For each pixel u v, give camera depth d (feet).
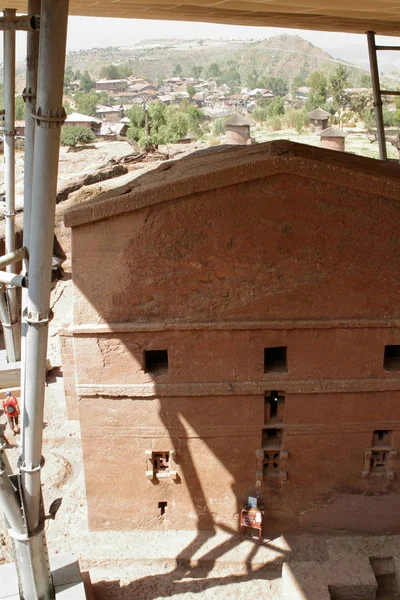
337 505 37.55
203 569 36.32
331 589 33.88
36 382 27.25
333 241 31.83
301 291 32.71
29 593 31.81
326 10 35.32
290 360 34.12
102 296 32.91
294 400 34.99
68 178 77.46
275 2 29.78
